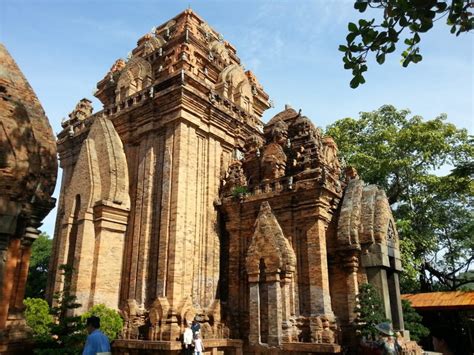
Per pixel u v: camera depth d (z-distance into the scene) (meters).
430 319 28.17
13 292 10.16
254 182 22.81
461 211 33.31
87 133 26.92
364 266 18.81
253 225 20.92
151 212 21.16
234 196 21.73
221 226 22.48
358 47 6.68
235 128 25.25
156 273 19.73
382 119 37.91
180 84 21.48
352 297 18.25
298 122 23.16
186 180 20.80
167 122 21.97
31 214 10.67
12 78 11.29
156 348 16.94
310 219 19.03
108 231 21.09
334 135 38.19
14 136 9.83
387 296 18.36
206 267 20.73
